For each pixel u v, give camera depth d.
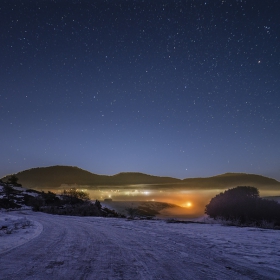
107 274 5.03
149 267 5.64
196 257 6.70
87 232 11.84
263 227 14.86
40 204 42.53
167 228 13.84
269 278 4.95
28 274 4.90
